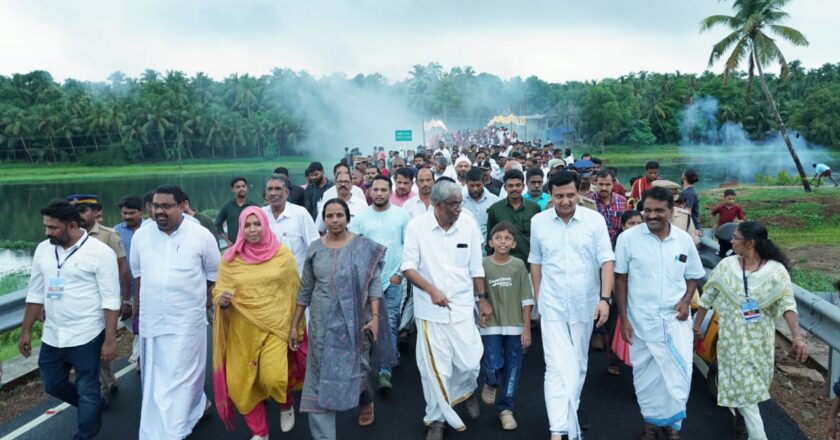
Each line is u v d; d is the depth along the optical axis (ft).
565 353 14.28
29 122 300.40
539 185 21.71
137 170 279.08
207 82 357.41
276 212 19.26
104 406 16.94
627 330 14.25
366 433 15.05
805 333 21.34
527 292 15.40
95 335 14.26
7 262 71.51
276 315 14.21
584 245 14.43
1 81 338.95
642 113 284.00
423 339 14.44
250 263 14.20
